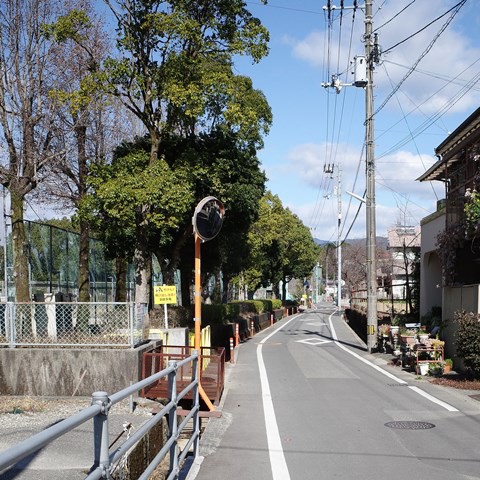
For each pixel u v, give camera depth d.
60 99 13.98
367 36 21.27
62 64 15.18
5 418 7.64
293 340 26.44
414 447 7.42
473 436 8.01
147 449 5.87
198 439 7.14
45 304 10.50
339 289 57.81
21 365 9.91
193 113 14.76
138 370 9.84
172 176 14.92
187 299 23.03
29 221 15.08
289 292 107.56
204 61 16.22
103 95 15.45
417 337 15.24
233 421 9.23
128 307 10.18
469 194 14.27
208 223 9.98
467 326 12.38
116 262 22.09
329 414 9.70
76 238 19.83
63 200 19.97
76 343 10.16
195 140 18.42
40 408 8.54
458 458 6.88
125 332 10.51
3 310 11.13
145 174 14.87
